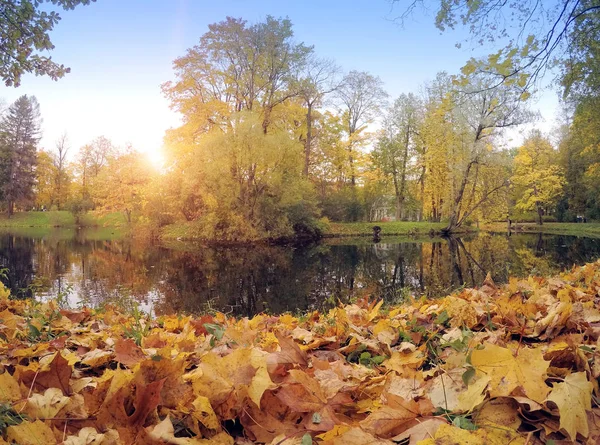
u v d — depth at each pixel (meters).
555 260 11.30
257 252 15.97
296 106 25.97
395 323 2.01
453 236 24.97
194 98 23.20
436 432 0.87
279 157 20.28
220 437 0.98
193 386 1.08
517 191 35.31
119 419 0.99
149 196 23.16
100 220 37.41
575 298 2.38
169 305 6.77
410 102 31.17
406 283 8.63
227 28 22.58
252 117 20.00
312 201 23.94
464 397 1.03
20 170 38.81
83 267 10.95
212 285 8.77
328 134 30.92
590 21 4.63
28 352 1.49
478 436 0.88
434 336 1.80
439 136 26.98
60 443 0.85
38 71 4.21
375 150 31.89
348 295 7.56
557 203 36.06
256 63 23.12
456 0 3.69
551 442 0.95
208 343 1.68
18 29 3.93
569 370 1.22
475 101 22.38
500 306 2.00
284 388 1.08
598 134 16.42
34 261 11.94
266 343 1.79
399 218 31.42
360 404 1.16
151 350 1.57
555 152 35.12
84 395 1.03
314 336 1.93
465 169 24.31
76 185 44.62
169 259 13.29
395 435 0.97
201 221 20.88
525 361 1.07
